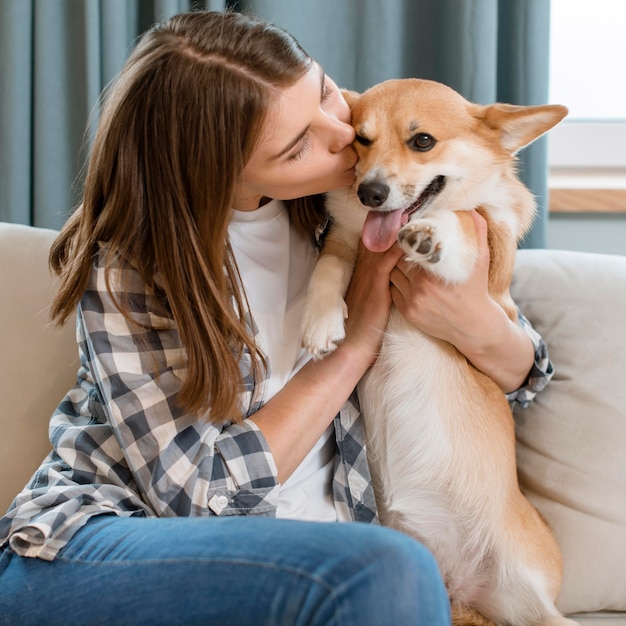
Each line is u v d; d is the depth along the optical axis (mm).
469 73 1994
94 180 1294
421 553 950
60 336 1625
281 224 1471
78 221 1416
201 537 996
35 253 1678
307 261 1564
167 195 1233
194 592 938
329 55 2084
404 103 1509
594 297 1678
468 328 1412
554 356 1659
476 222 1459
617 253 2311
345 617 867
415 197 1474
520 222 1590
